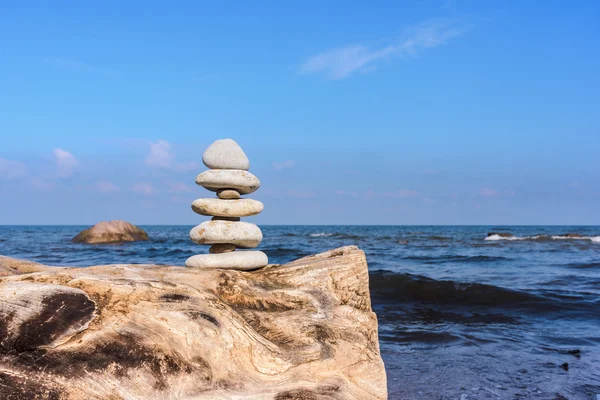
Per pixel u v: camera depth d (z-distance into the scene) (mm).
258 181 5996
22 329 3764
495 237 41688
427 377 6422
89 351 3848
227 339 4297
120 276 4672
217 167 5914
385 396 4777
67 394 3648
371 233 60156
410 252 25906
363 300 5766
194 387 3990
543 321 9539
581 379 6316
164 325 4152
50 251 23297
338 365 4707
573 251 26812
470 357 7273
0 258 5496
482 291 11680
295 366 4465
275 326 4785
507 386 6078
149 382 3875
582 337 8344
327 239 41469
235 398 4070
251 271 5750
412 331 8750
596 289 12711
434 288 12133
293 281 5477
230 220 5992
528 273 16375
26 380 3609
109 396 3732
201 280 4910
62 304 3957
